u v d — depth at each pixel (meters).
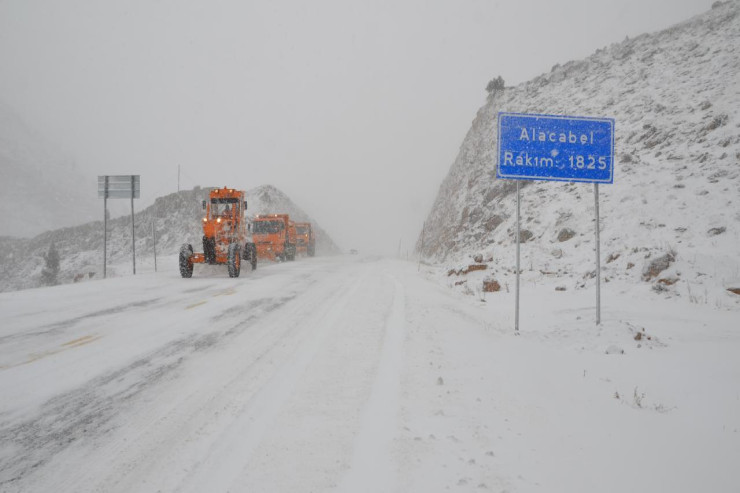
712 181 14.88
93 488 2.63
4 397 4.11
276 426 3.44
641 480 2.71
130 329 6.93
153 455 3.03
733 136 16.56
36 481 2.71
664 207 14.55
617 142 21.47
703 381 4.92
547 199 20.08
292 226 29.83
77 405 3.92
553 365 5.51
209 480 2.69
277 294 10.86
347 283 13.38
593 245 14.12
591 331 7.17
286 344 5.97
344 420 3.54
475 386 4.43
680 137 18.66
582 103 28.75
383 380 4.51
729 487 2.64
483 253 17.75
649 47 33.06
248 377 4.64
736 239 11.79
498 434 3.34
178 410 3.80
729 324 7.77
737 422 3.77
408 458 2.91
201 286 12.57
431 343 6.02
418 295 10.65
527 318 8.84
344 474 2.72
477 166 36.22
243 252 16.83
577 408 4.04
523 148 7.64
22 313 8.27
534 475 2.73
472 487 2.56
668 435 3.48
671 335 7.15
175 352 5.61
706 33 29.84
